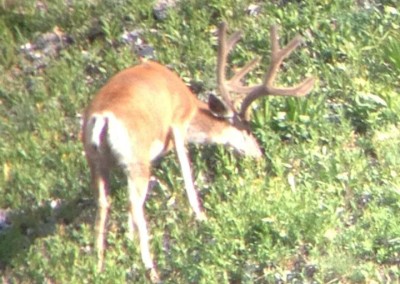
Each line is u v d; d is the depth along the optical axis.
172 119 32.97
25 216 33.47
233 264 31.12
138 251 31.78
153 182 33.72
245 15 38.66
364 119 34.88
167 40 38.25
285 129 34.59
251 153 33.81
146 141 31.58
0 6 40.06
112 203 33.44
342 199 32.53
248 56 37.12
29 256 32.22
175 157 34.03
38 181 34.31
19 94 37.31
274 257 31.03
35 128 36.25
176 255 31.59
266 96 34.31
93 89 37.03
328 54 36.94
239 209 32.19
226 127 33.81
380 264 30.92
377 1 38.75
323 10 38.31
